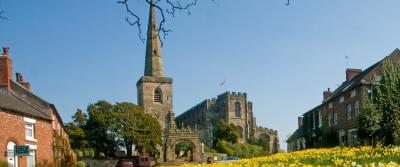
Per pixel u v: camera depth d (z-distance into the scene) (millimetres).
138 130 81000
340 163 18109
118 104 80125
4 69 41594
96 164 70312
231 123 117812
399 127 40312
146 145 81562
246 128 126562
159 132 85000
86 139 76125
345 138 52375
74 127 75375
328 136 56906
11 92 41062
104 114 78000
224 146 103312
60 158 41844
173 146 87188
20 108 35094
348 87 52906
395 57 50281
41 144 37750
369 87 48094
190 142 88250
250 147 108312
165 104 110750
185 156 96750
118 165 62625
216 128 121000
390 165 14992
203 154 89000
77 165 56219
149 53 115062
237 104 127438
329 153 25766
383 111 41531
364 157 20969
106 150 78188
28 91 42031
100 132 78188
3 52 42000
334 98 56438
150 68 114312
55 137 41750
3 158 31438
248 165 21281
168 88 111750
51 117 41031
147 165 65500
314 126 65312
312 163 20438
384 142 40406
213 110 130500
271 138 126812
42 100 41344
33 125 36750
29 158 35469
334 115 56812
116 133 78500
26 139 35031
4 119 32125
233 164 22859
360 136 43688
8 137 32375
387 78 42219
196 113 136875
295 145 78938
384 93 41906
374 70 48781
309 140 66750
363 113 43312
